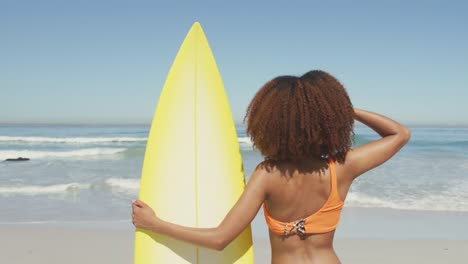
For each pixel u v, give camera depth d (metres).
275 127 1.54
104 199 8.88
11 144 22.53
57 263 5.08
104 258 5.26
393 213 7.64
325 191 1.60
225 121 2.35
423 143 21.44
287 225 1.62
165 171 2.25
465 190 9.65
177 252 2.08
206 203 2.21
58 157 16.70
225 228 1.63
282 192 1.60
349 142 1.62
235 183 2.26
